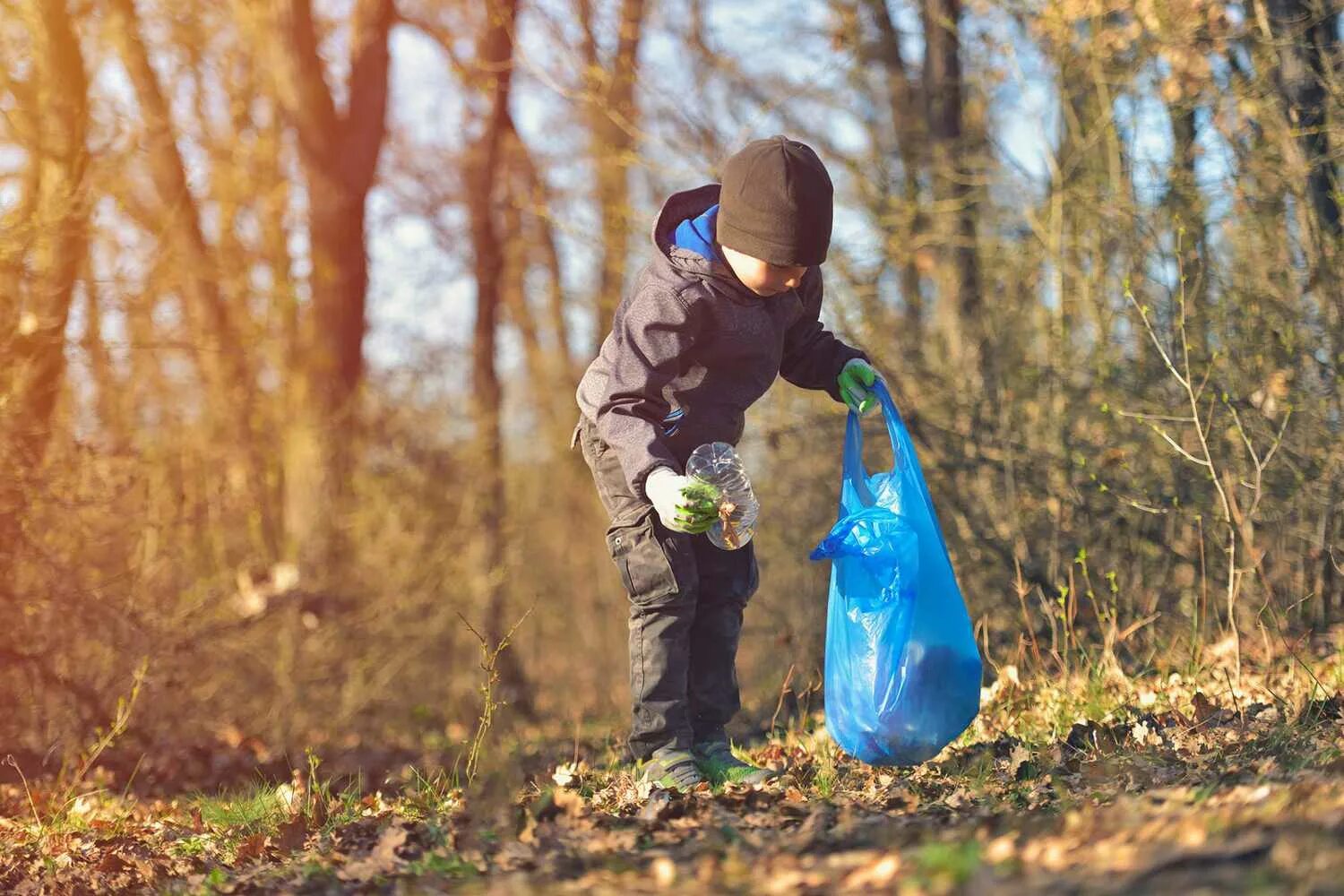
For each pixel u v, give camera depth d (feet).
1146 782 10.63
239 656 29.12
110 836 14.65
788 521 29.30
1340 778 8.87
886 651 11.70
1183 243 20.16
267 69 39.68
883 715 11.70
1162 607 20.79
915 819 9.73
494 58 44.75
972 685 11.71
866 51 33.55
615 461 12.19
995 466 24.44
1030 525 23.57
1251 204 19.65
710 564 12.52
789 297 12.37
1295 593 18.58
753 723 22.80
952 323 28.32
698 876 8.05
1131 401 21.26
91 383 25.13
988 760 12.61
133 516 23.44
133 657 22.40
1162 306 20.70
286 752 24.35
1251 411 18.76
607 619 52.19
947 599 11.74
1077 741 13.10
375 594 35.63
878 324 27.71
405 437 41.96
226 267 36.27
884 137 35.27
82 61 22.97
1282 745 11.48
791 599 29.55
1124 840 7.64
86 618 21.84
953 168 28.17
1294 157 18.99
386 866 9.75
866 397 12.84
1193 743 12.24
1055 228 23.86
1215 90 20.24
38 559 21.16
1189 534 20.70
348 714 30.48
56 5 22.33
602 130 43.29
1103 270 22.95
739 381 12.07
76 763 20.38
